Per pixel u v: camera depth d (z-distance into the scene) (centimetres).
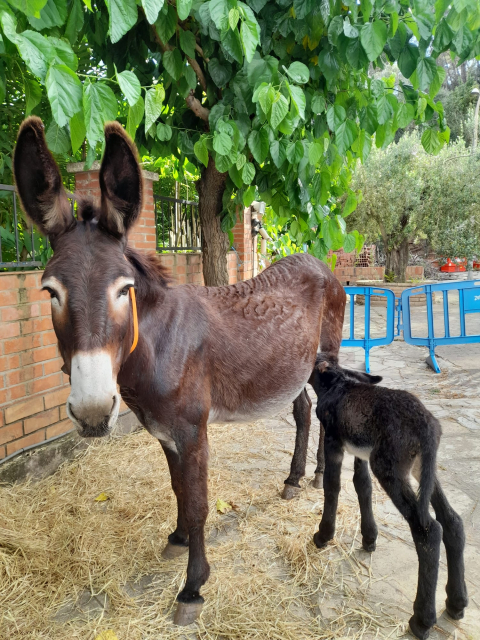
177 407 207
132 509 291
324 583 229
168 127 315
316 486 316
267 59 261
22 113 403
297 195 350
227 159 291
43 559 242
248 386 237
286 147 303
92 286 151
